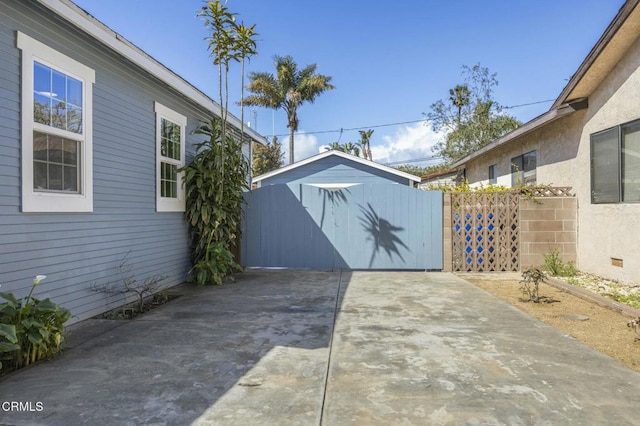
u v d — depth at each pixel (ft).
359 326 15.17
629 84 21.71
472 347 12.79
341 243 29.12
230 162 25.85
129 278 19.30
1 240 12.66
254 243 29.78
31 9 13.76
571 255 27.45
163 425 8.16
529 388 9.82
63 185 15.40
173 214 23.72
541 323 15.52
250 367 11.18
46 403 9.11
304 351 12.44
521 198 27.73
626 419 8.35
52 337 11.87
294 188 29.45
